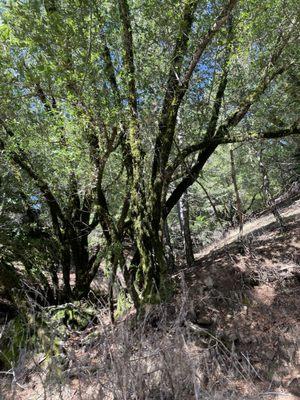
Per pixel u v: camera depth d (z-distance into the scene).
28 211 6.58
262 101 6.75
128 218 6.26
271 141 9.18
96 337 4.13
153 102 5.35
